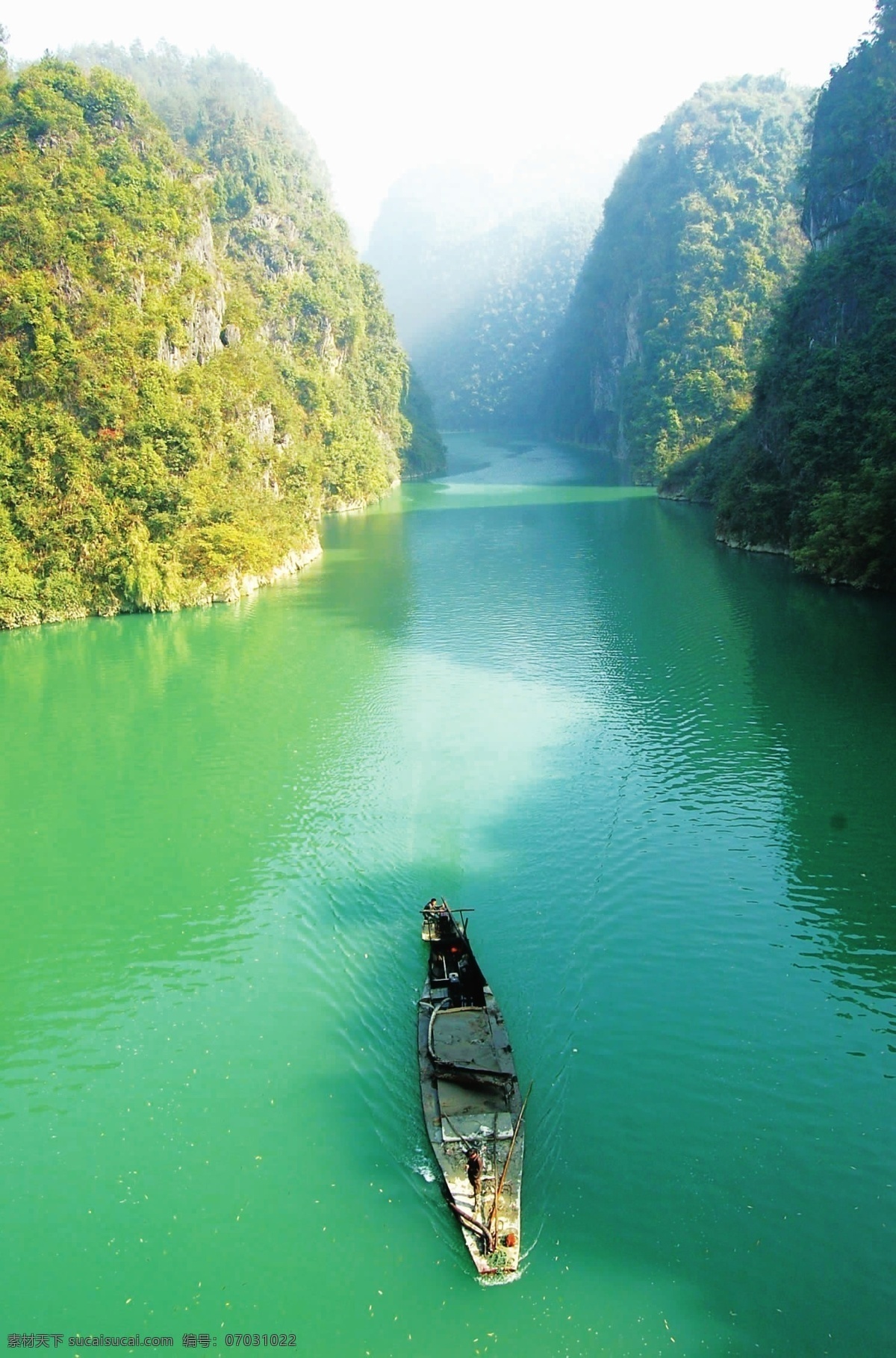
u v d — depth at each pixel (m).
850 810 34.53
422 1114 20.78
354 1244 17.97
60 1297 17.25
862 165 104.88
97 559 71.12
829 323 89.75
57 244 79.44
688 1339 16.02
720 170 193.00
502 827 34.09
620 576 78.38
